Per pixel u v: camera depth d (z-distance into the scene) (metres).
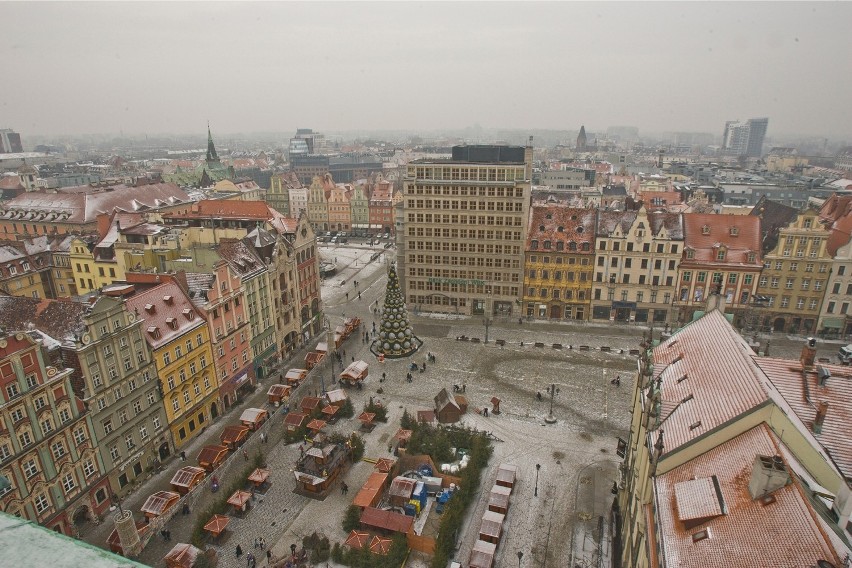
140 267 82.75
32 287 110.44
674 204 160.88
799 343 97.25
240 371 81.12
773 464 27.59
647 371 46.88
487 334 102.38
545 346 97.81
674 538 29.16
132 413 60.66
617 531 52.12
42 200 149.88
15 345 47.19
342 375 83.19
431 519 55.88
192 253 80.94
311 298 104.50
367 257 172.00
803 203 190.50
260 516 56.38
